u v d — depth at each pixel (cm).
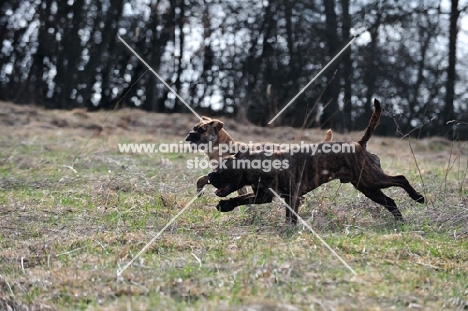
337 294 699
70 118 2736
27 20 3991
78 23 3866
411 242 905
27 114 2742
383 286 729
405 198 1177
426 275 784
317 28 3828
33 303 695
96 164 1566
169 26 3900
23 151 1802
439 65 3850
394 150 2378
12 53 4012
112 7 3928
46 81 4100
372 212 1087
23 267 809
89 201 1159
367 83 3772
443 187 1269
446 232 984
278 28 3928
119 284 728
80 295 707
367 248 866
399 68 3809
